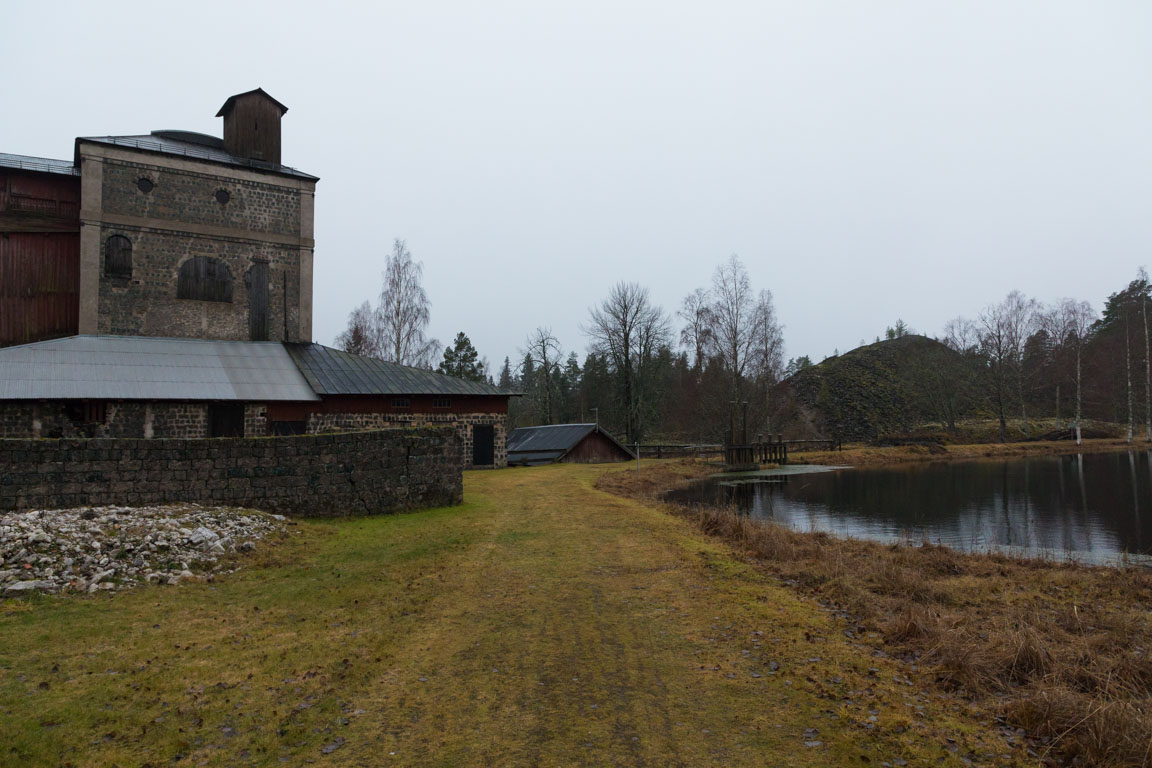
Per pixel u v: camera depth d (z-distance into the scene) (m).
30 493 12.86
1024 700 5.94
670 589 9.86
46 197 29.86
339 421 29.17
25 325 28.48
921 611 8.62
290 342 32.84
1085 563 14.59
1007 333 66.81
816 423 71.00
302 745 5.16
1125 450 53.50
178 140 34.44
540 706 5.88
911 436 61.69
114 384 24.94
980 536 18.55
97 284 29.05
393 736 5.31
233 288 32.00
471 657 7.03
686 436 69.06
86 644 7.21
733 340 53.38
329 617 8.32
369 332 55.03
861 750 5.15
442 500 17.55
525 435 45.66
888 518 22.12
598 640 7.59
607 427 65.75
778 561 12.15
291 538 12.61
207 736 5.27
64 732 5.26
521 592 9.59
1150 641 8.16
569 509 18.05
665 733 5.39
